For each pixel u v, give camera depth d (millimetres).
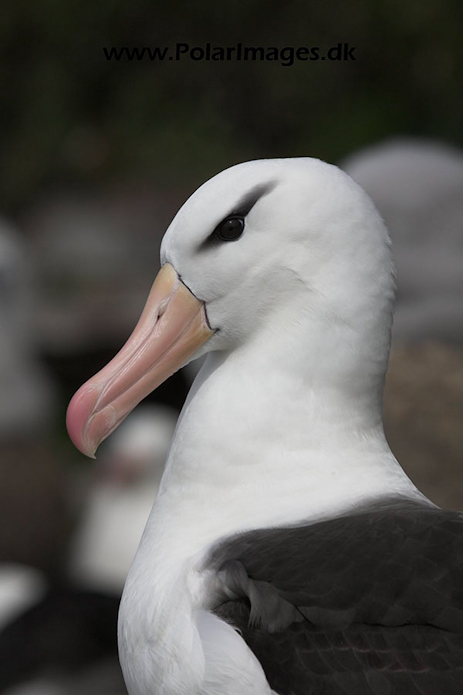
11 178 22156
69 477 18312
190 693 5477
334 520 5727
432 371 10234
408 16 19609
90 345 22188
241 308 6246
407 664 5121
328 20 20172
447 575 5242
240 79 20516
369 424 6152
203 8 20453
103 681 12219
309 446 6043
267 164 6285
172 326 6371
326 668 5207
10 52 21219
